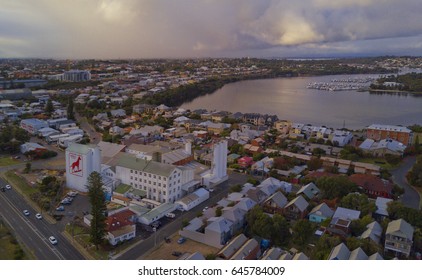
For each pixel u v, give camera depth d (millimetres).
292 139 166375
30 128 167500
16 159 128000
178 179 95500
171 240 74312
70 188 102062
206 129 182750
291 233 75188
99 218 68812
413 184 111562
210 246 71938
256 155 130875
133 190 96375
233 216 77062
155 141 154000
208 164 125750
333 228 74125
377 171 118500
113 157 117625
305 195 91125
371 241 67125
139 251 69875
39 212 85688
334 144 157875
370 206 82688
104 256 67750
